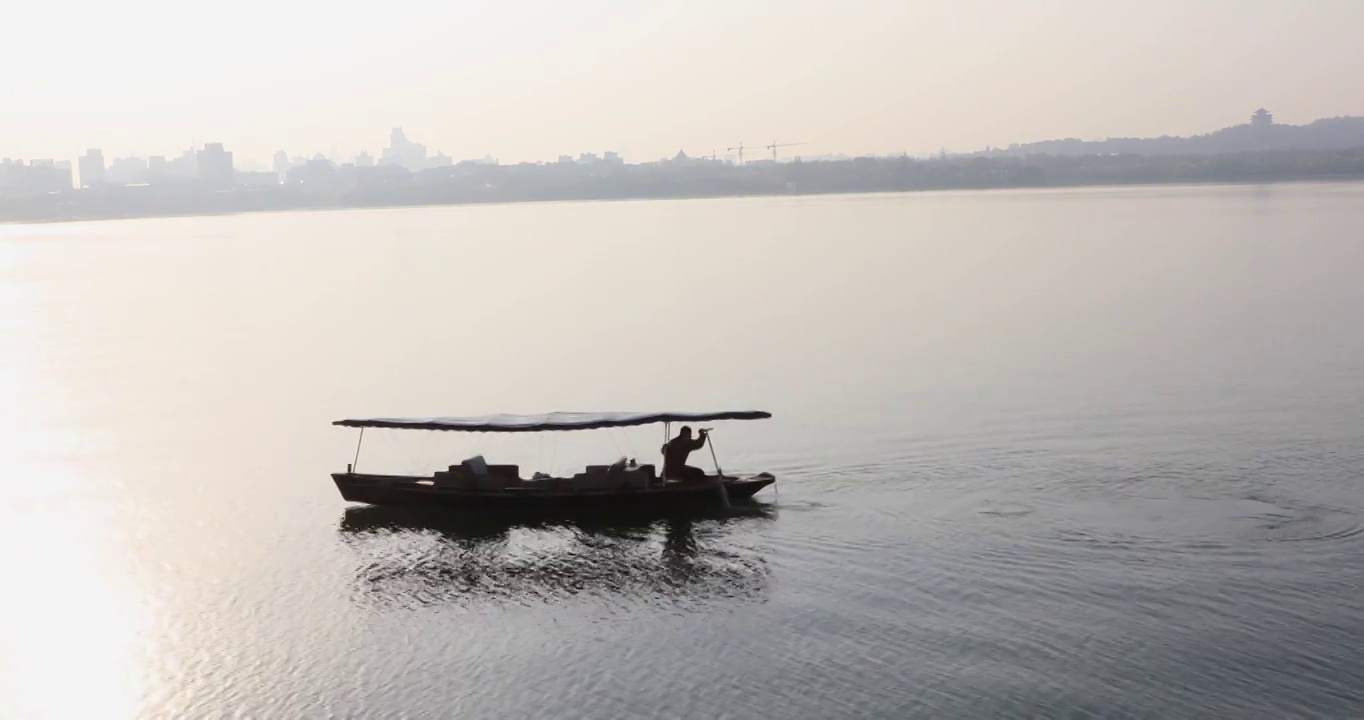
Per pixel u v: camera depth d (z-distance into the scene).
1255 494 34.12
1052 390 48.97
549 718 23.48
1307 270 92.44
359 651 26.75
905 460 38.84
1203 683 23.72
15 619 28.81
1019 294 83.62
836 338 65.75
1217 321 66.94
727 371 56.41
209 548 33.47
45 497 38.69
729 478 35.88
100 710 24.47
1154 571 28.88
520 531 34.28
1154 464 37.38
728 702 23.83
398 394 54.06
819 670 24.95
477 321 79.62
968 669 24.64
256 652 26.86
